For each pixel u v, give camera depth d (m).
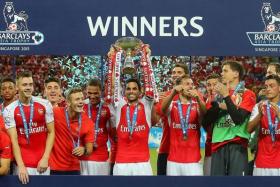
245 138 19.58
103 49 19.02
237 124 19.23
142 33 19.02
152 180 18.14
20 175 17.97
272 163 19.30
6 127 18.73
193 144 19.89
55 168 19.83
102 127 20.33
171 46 19.02
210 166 21.03
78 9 18.89
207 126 19.91
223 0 18.86
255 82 26.97
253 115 19.44
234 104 19.00
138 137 19.47
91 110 20.23
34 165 19.05
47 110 18.98
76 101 19.42
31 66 26.39
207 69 26.12
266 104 19.38
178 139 19.86
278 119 19.16
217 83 19.70
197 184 18.14
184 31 18.95
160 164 21.03
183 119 19.73
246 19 18.83
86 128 19.72
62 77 25.84
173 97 19.77
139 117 19.47
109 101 19.86
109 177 18.14
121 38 19.02
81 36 18.91
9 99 20.20
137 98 19.58
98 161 20.31
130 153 19.48
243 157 19.55
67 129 19.72
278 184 18.08
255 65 26.95
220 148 19.62
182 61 26.22
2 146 18.03
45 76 26.17
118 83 19.30
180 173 19.81
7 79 20.19
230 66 19.95
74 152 19.28
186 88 19.52
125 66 19.39
